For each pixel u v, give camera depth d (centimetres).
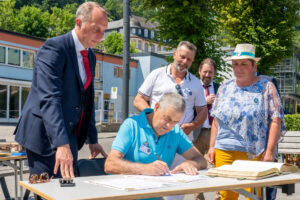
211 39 1052
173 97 276
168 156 293
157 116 281
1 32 2725
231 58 367
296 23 1858
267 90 364
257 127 358
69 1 8350
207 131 519
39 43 2962
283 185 247
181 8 941
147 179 229
